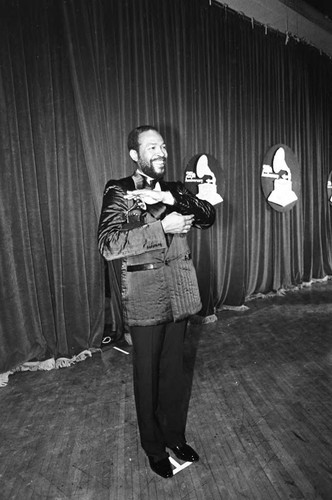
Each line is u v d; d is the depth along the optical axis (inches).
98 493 56.3
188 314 56.9
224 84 138.9
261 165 154.6
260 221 156.0
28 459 64.2
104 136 105.7
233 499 54.3
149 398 57.3
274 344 108.9
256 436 68.1
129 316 55.2
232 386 86.1
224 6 137.2
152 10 117.3
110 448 66.5
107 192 56.0
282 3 139.9
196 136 131.6
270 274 161.6
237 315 136.1
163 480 58.4
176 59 124.0
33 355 98.5
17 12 90.7
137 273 54.6
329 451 63.5
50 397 84.6
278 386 85.5
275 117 159.0
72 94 100.6
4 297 93.2
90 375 94.7
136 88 113.5
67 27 96.7
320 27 160.9
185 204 56.6
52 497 55.9
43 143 96.7
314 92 177.0
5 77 89.4
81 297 104.7
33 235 96.9
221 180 133.1
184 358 101.3
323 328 120.2
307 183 175.5
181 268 56.8
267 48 154.0
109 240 50.5
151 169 55.4
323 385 85.2
